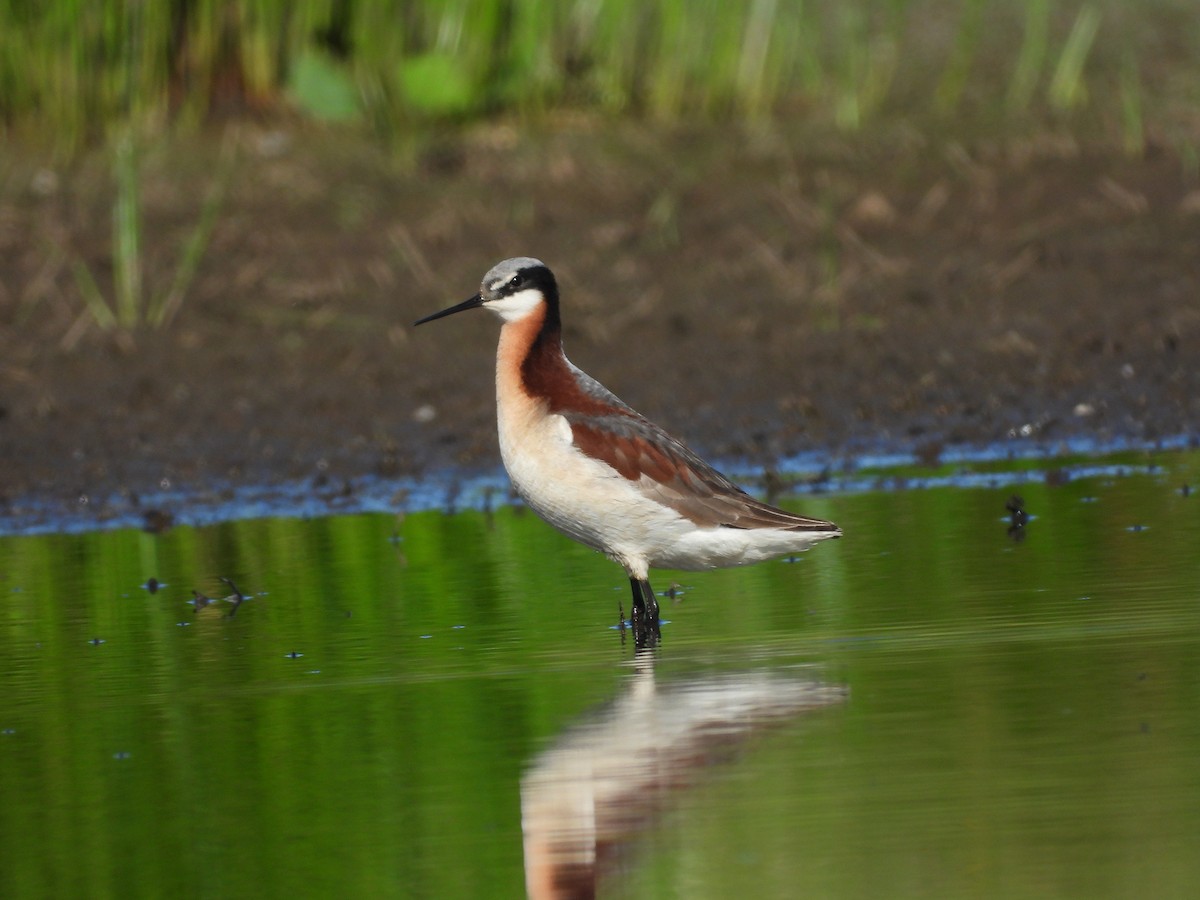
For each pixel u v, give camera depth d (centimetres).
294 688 917
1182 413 1537
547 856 665
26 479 1512
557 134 2164
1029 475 1402
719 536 1051
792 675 895
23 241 1917
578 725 823
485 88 2181
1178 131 2088
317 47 2194
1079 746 759
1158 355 1634
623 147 2123
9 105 2131
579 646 988
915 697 842
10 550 1314
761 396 1622
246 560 1245
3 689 939
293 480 1493
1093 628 954
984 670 883
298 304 1803
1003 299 1764
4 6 2086
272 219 1962
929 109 2216
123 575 1216
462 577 1180
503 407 1097
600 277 1845
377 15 2145
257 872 664
